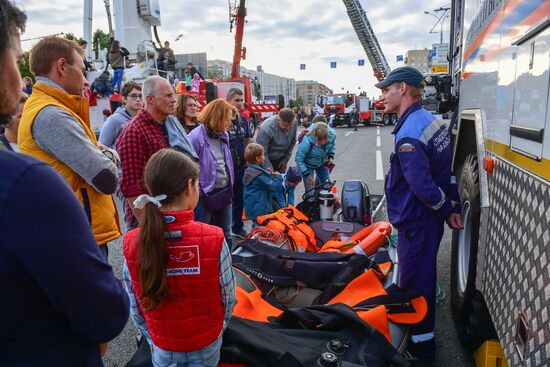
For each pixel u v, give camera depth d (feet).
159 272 5.26
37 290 3.09
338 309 7.22
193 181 5.74
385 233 11.41
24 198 2.93
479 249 8.46
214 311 5.69
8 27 3.05
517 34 7.03
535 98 5.88
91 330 3.36
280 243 11.57
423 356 9.22
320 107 100.17
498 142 8.00
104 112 41.01
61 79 7.80
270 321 8.11
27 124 7.43
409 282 9.08
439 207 8.53
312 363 6.28
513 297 6.27
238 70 70.03
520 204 6.30
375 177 30.17
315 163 19.53
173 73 55.57
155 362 6.01
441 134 8.75
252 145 15.83
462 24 14.62
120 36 46.73
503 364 8.10
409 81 8.82
